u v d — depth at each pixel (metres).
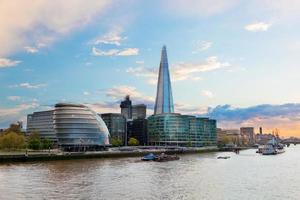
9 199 73.50
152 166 157.75
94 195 78.38
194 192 82.81
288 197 77.62
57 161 190.12
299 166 159.88
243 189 87.75
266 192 83.62
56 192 81.88
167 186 92.00
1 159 173.00
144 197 76.31
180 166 158.88
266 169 144.00
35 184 94.50
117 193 81.00
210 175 119.06
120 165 162.88
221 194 80.44
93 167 149.50
